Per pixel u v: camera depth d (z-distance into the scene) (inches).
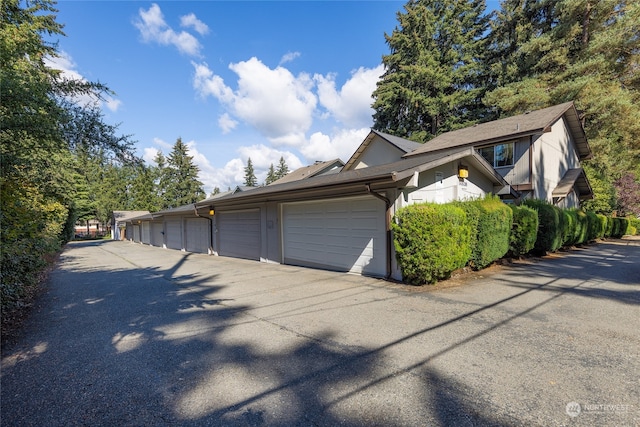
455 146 573.9
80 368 117.3
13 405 93.0
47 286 285.6
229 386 102.7
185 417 86.5
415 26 956.6
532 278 266.7
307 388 100.3
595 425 79.6
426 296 213.5
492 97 773.3
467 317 167.9
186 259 503.2
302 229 370.6
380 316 173.5
